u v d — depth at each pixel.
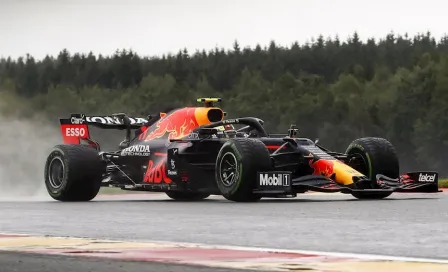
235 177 34.56
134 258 15.45
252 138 36.16
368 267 13.90
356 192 35.22
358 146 37.97
